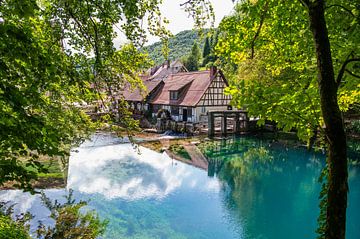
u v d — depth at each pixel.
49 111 5.50
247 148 24.81
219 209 13.27
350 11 3.92
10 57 3.39
